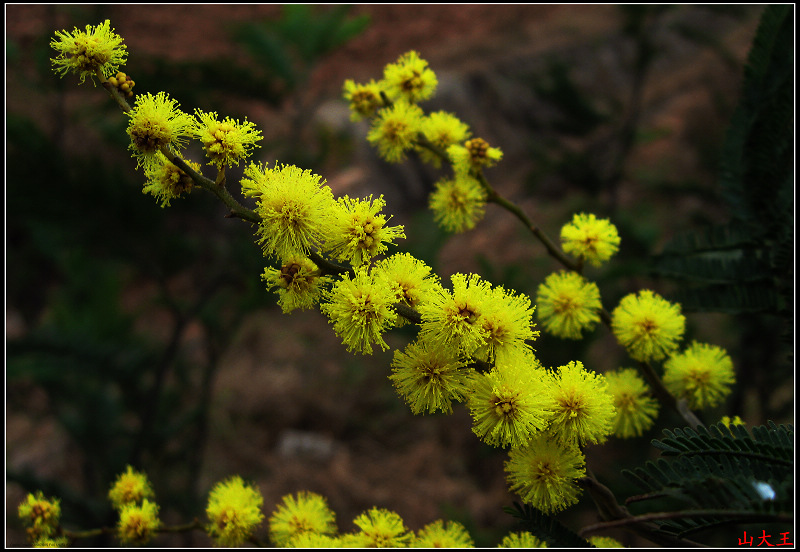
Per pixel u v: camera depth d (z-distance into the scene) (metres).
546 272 0.70
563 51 1.09
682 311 0.29
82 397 0.46
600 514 0.26
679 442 0.25
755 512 0.23
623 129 0.73
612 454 0.42
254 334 0.82
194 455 0.50
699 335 0.46
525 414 0.25
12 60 0.49
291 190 0.25
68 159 0.38
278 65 0.50
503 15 1.23
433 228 0.54
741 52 1.07
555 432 0.26
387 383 0.75
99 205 0.38
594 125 0.71
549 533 0.25
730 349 0.47
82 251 0.50
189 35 0.89
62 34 0.25
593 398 0.25
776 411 0.41
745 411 0.43
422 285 0.26
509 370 0.25
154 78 0.41
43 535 0.29
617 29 1.17
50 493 0.38
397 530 0.27
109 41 0.25
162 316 0.77
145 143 0.25
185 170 0.25
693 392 0.29
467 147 0.30
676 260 0.30
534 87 0.75
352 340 0.25
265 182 0.25
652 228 0.57
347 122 0.85
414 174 0.94
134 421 0.58
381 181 0.88
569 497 0.25
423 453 0.66
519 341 0.25
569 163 0.70
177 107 0.25
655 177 0.70
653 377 0.28
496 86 1.04
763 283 0.29
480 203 0.30
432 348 0.25
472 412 0.25
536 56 1.08
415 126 0.30
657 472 0.25
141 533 0.29
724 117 0.66
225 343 0.49
